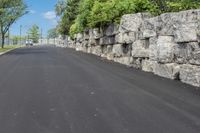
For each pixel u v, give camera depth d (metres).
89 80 14.42
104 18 24.44
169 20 14.21
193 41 12.45
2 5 59.44
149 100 10.22
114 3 23.86
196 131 7.30
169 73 14.25
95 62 22.73
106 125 7.82
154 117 8.40
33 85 13.45
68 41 60.19
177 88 12.00
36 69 19.34
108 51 25.02
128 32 19.52
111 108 9.38
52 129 7.62
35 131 7.51
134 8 21.62
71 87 12.78
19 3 61.69
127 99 10.43
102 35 27.20
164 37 14.62
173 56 13.99
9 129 7.68
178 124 7.80
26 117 8.63
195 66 12.38
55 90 12.23
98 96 10.98
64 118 8.48
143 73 16.17
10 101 10.49
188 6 17.91
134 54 18.33
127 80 14.12
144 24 17.00
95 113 8.89
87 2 31.45
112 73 16.44
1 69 19.75
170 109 9.11
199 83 12.15
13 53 40.22
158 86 12.49
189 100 10.09
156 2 20.47
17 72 18.00
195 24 12.37
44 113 8.98
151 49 16.19
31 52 41.66
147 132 7.28
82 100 10.45
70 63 22.66
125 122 8.02
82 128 7.64
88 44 35.16
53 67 20.20
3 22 63.03
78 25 38.66
